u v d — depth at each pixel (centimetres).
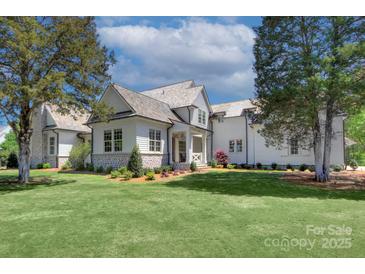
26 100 1033
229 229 480
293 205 681
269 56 1191
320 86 930
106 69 1334
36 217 575
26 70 1157
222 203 709
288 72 1075
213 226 498
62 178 1418
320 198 785
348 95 956
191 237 440
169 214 591
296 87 998
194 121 2125
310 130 1295
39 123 2411
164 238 436
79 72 1208
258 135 2150
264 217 560
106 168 1692
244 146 2223
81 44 1166
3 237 447
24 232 473
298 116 1112
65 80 1184
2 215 595
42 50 1135
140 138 1608
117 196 824
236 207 659
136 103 1702
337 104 1094
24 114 1257
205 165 2102
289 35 1128
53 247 403
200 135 2248
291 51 1135
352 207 655
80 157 1956
